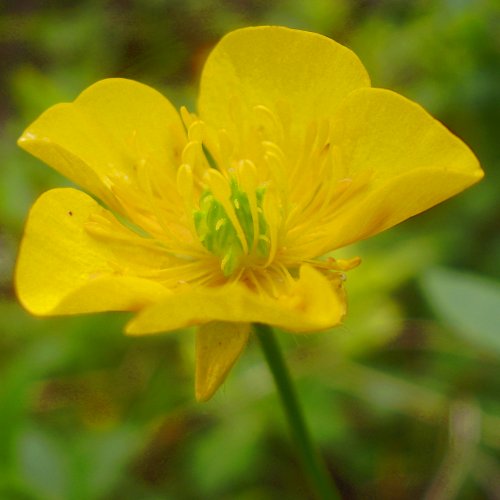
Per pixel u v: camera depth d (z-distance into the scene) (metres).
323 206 0.05
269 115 0.05
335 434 0.08
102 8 0.15
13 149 0.10
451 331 0.09
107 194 0.05
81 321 0.09
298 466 0.08
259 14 0.14
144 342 0.09
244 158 0.05
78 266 0.05
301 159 0.05
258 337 0.05
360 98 0.05
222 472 0.08
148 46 0.14
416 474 0.08
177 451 0.09
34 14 0.15
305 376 0.08
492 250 0.09
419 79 0.11
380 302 0.08
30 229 0.05
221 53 0.05
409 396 0.08
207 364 0.05
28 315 0.09
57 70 0.14
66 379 0.09
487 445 0.08
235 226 0.05
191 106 0.11
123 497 0.08
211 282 0.05
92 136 0.05
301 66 0.05
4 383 0.07
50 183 0.10
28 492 0.07
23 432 0.07
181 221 0.05
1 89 0.16
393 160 0.05
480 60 0.10
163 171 0.05
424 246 0.09
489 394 0.08
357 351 0.08
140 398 0.09
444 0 0.10
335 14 0.13
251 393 0.08
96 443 0.07
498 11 0.10
